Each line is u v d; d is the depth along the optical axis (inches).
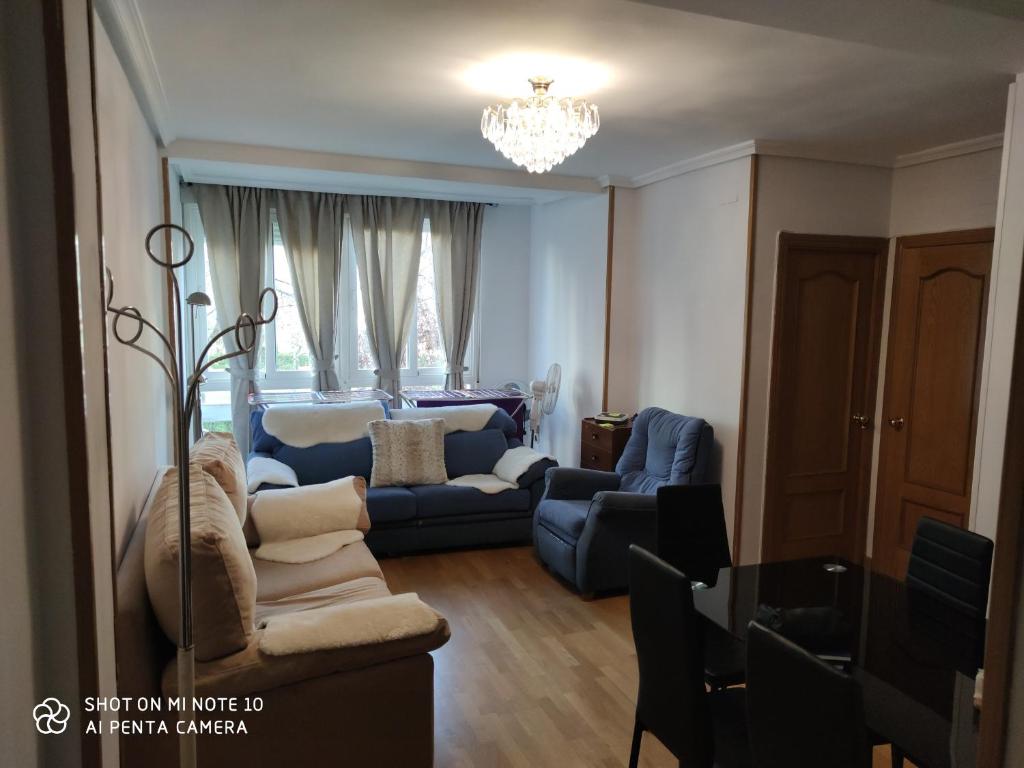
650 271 205.9
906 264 173.3
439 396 238.4
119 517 89.6
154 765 77.4
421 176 195.5
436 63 113.2
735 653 100.6
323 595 111.4
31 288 46.1
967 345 158.7
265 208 225.9
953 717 66.2
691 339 188.2
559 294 245.6
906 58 106.3
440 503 178.4
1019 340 33.3
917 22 72.8
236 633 79.4
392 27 98.6
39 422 46.9
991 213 153.7
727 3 68.6
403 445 185.2
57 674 48.8
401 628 84.7
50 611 48.1
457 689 119.4
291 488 146.8
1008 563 34.0
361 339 248.1
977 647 80.8
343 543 133.1
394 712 85.4
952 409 162.9
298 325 239.6
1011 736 34.5
